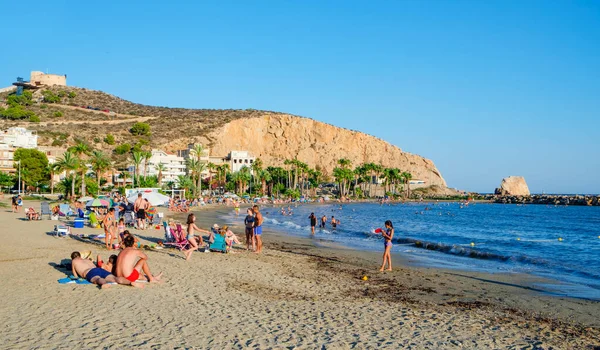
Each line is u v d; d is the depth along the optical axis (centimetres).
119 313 951
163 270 1475
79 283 1203
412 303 1203
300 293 1258
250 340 819
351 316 1026
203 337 823
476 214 8950
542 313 1155
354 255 2223
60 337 790
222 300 1116
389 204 13662
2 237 2228
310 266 1770
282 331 884
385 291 1353
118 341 781
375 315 1046
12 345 745
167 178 12175
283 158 17612
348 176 15175
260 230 2078
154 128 15625
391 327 950
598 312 1177
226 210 7469
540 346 873
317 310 1070
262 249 2262
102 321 892
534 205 15362
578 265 2114
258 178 13625
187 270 1497
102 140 13225
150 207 3397
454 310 1144
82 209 3416
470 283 1559
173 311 987
